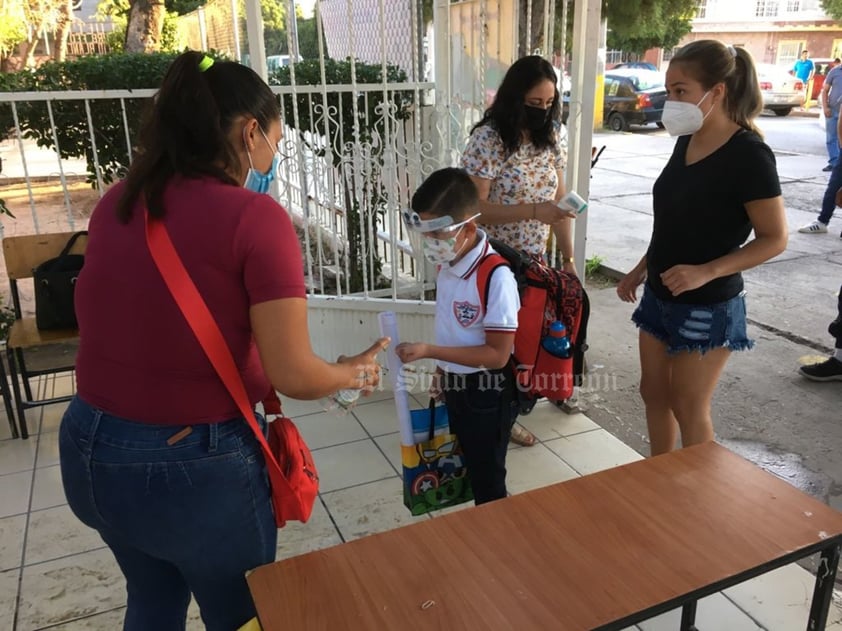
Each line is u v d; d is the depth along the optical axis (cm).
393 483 286
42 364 373
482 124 254
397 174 368
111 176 404
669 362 235
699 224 205
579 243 330
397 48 493
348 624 118
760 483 155
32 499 279
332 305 364
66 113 382
